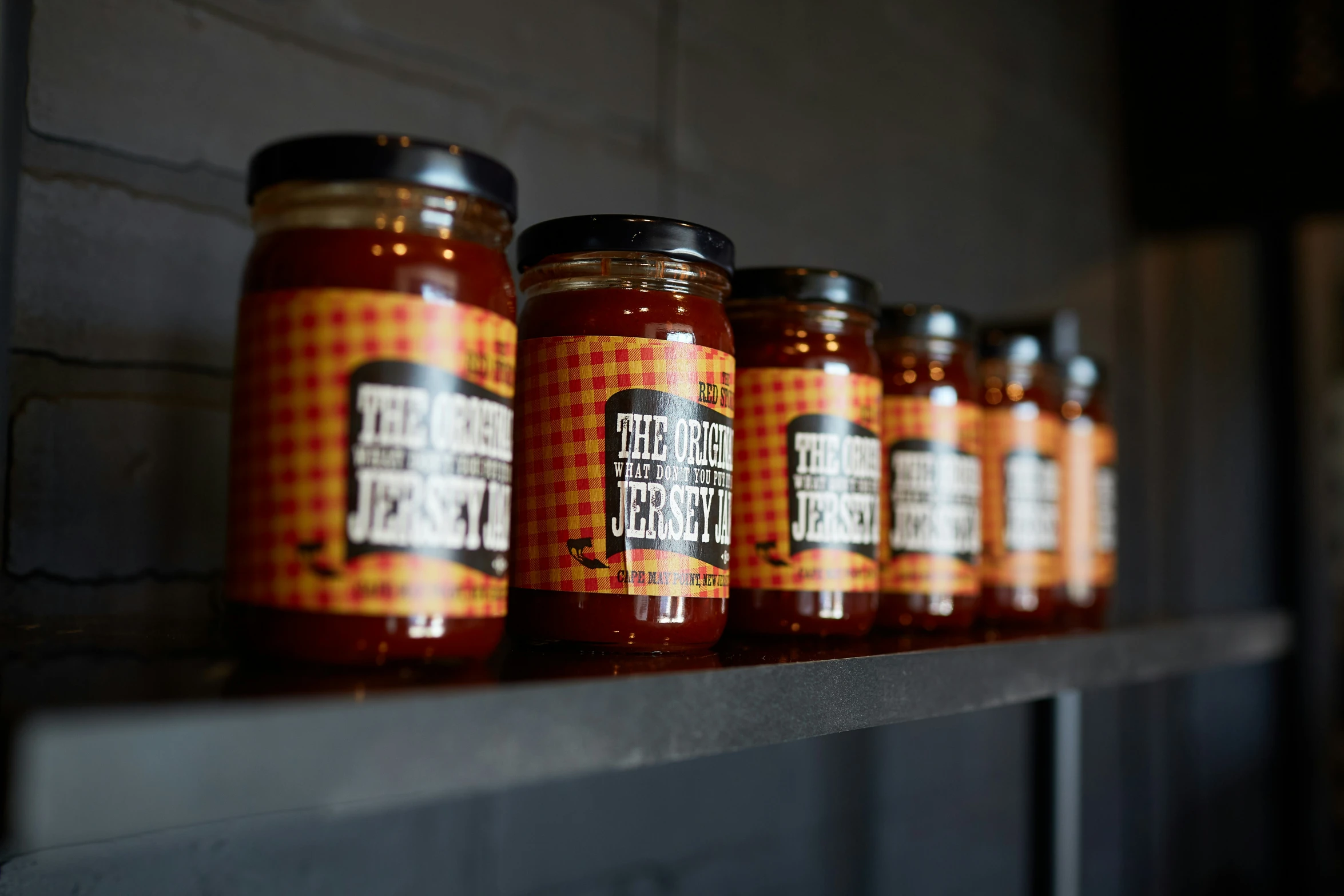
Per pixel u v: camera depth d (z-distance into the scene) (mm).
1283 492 1441
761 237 752
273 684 296
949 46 971
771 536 440
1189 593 1348
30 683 291
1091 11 1230
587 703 311
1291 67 1203
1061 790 628
